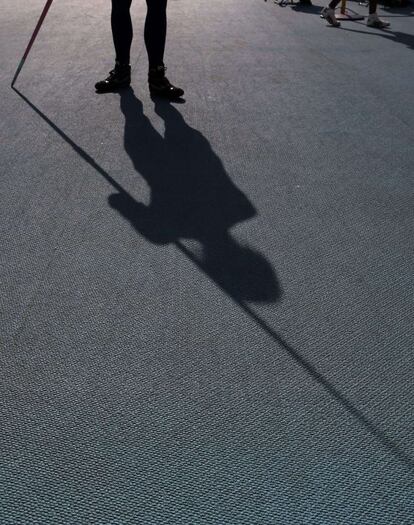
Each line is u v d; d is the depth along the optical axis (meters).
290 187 3.95
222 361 2.54
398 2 10.08
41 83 5.93
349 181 4.04
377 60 6.88
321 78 6.17
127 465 2.09
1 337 2.67
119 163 4.26
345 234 3.44
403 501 1.97
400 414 2.30
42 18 5.86
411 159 4.37
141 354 2.57
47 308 2.84
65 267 3.12
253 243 3.34
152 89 5.61
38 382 2.44
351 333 2.70
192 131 4.82
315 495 1.98
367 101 5.52
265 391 2.39
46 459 2.12
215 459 2.11
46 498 1.98
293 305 2.87
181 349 2.60
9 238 3.36
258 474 2.05
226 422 2.25
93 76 6.20
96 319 2.77
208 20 8.88
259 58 6.88
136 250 3.27
